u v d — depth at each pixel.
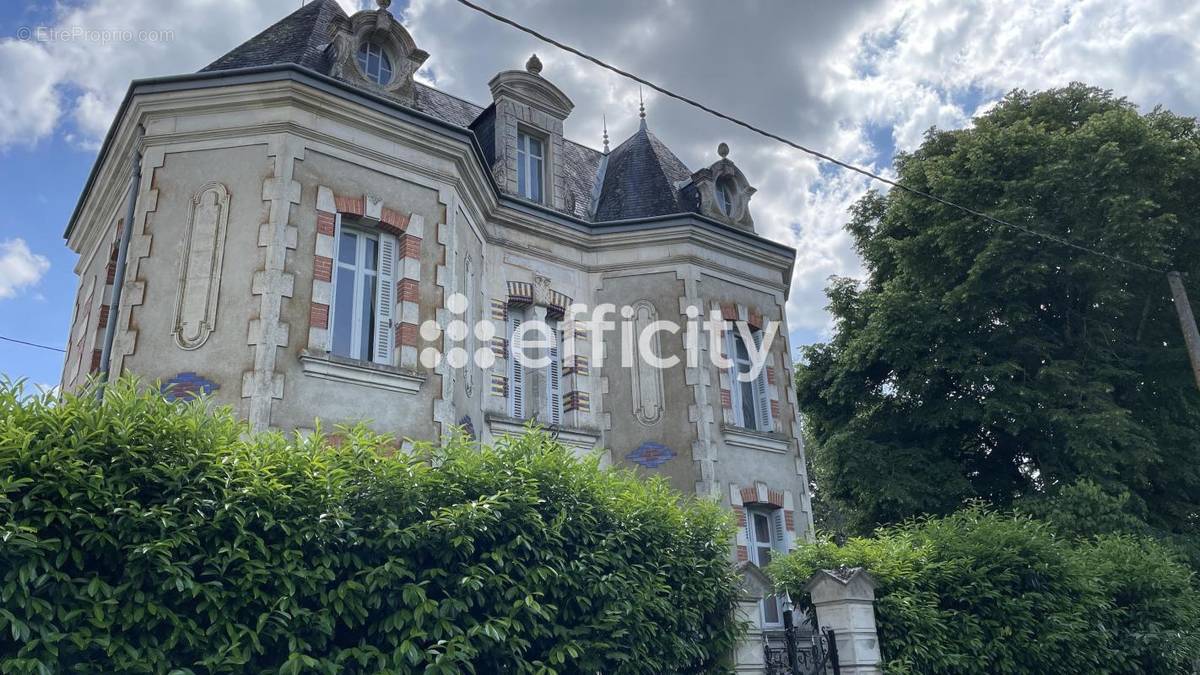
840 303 22.58
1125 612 10.84
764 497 13.81
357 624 6.15
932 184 19.03
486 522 6.57
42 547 4.93
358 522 6.28
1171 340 18.12
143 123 10.62
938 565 9.69
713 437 13.50
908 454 18.47
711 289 14.68
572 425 13.48
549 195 14.65
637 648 7.14
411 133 11.36
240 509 5.61
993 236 17.77
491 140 14.50
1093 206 16.91
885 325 18.97
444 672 5.82
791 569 9.66
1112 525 14.52
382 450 8.95
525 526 6.90
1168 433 17.12
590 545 7.35
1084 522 14.57
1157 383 17.50
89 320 11.74
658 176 15.89
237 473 5.85
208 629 5.35
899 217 20.47
